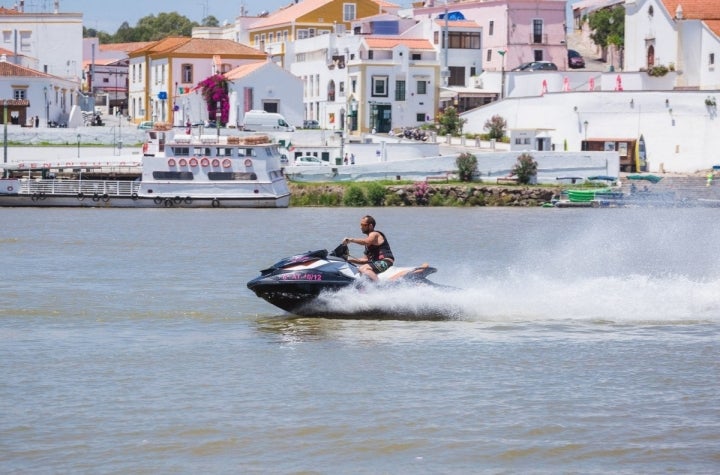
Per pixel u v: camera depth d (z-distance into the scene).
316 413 50.72
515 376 57.12
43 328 71.75
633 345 64.44
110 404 52.16
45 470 43.78
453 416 50.25
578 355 61.84
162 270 106.12
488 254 124.25
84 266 110.31
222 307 79.62
